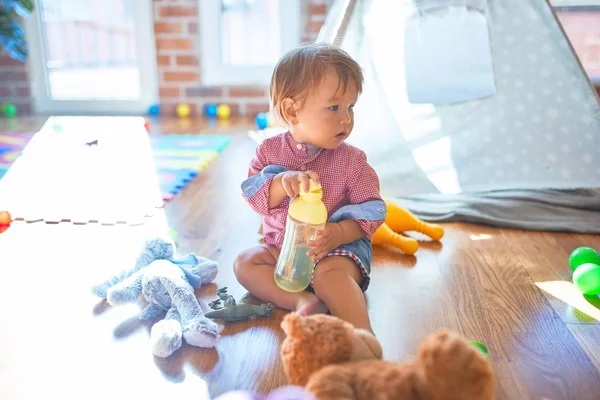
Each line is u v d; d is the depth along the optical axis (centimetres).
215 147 258
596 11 282
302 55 109
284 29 324
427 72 182
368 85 172
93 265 135
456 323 107
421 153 176
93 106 347
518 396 86
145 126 292
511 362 94
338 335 73
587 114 163
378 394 63
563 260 136
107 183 201
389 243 143
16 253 143
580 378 90
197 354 97
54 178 206
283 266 107
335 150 115
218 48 331
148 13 328
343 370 66
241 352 98
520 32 165
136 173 215
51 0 337
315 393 63
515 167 170
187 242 150
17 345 101
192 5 324
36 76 343
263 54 334
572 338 102
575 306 113
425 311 112
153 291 110
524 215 161
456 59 182
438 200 173
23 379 91
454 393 62
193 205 181
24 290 122
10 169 216
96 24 342
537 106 167
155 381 90
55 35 344
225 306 109
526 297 117
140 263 123
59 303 116
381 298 118
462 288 122
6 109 334
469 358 62
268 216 116
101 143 256
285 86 109
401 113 174
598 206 162
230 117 337
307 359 72
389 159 177
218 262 136
